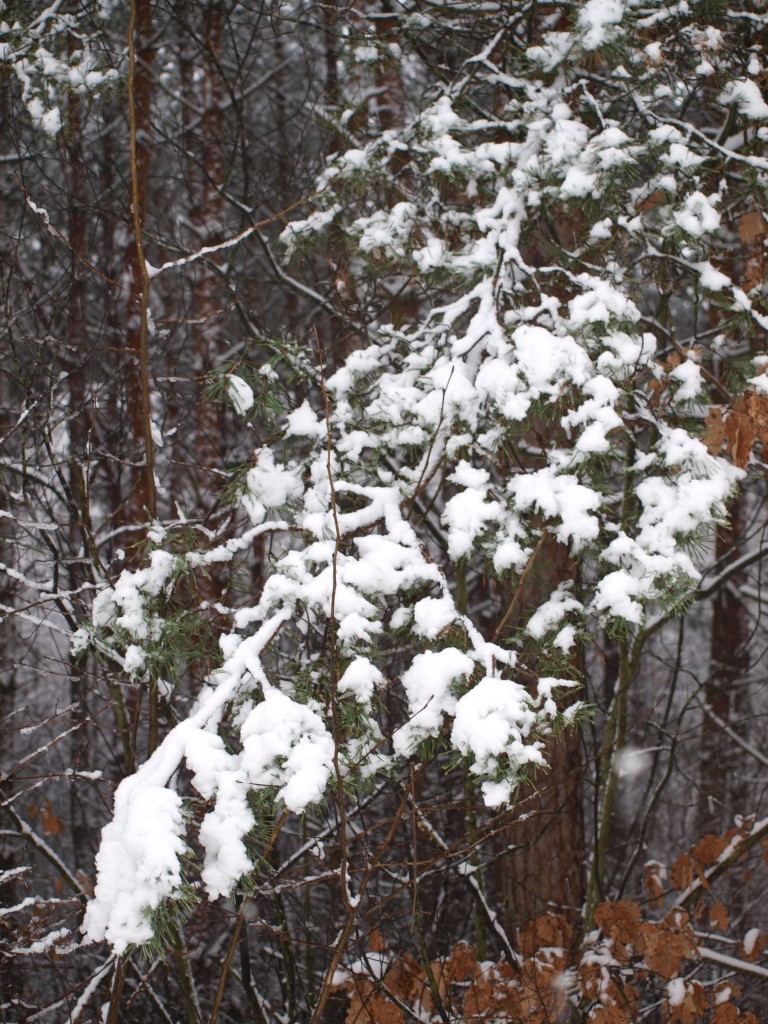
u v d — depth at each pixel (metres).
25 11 3.83
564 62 3.08
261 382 2.64
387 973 3.17
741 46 3.29
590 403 2.41
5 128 4.43
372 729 2.14
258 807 1.93
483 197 3.25
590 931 3.80
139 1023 3.91
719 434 2.64
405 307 4.01
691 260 3.06
